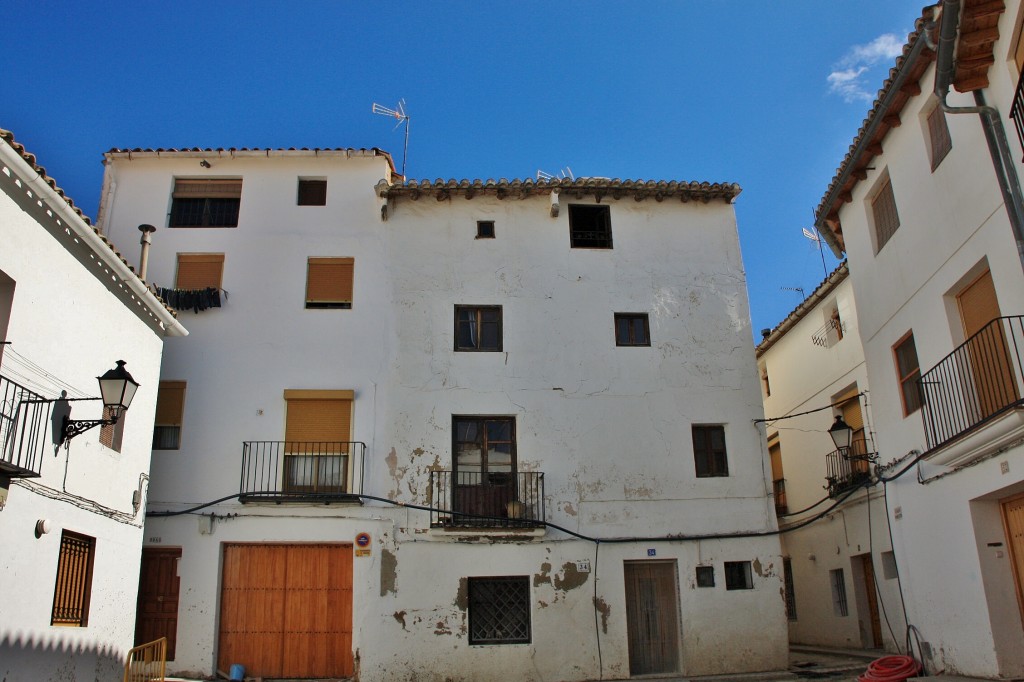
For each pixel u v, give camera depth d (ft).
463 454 50.06
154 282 52.16
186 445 48.60
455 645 45.96
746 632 47.55
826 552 58.29
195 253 52.90
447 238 54.24
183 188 55.01
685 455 51.08
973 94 32.17
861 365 54.65
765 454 51.62
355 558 46.91
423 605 46.47
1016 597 34.45
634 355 52.85
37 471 31.07
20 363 30.63
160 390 49.80
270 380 50.19
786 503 67.62
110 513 36.94
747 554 49.26
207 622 45.39
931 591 39.93
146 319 41.19
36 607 30.94
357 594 46.29
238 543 47.29
